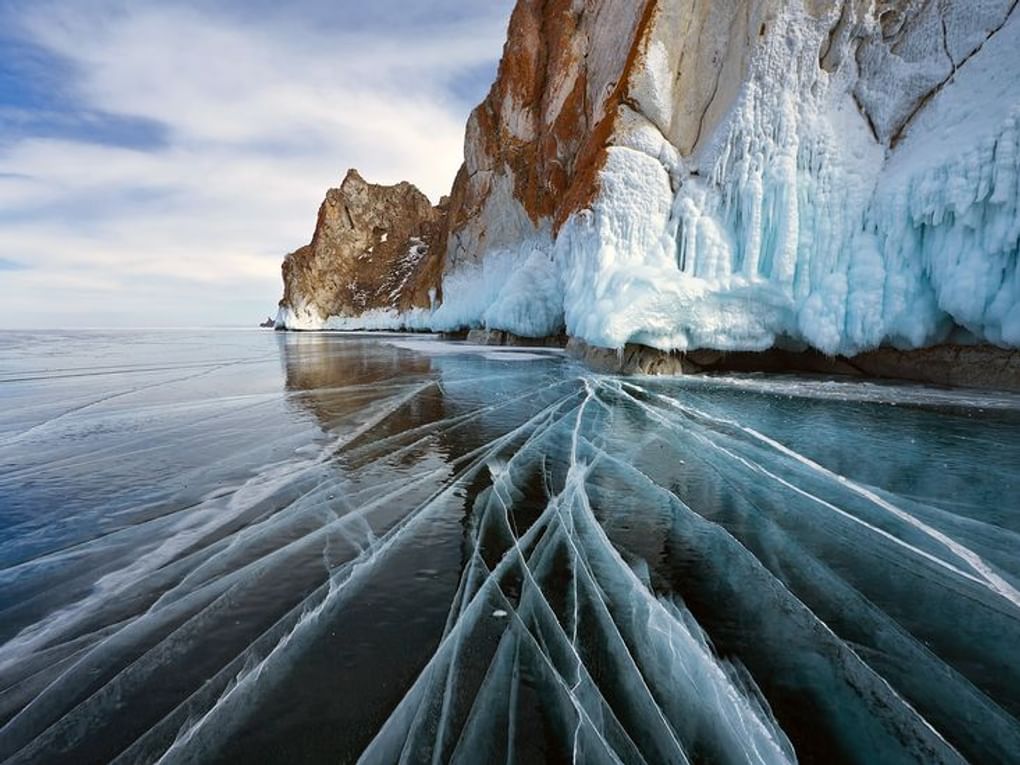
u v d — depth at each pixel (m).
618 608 2.79
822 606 2.78
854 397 8.57
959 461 5.21
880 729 1.97
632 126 13.95
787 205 10.59
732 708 2.09
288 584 3.10
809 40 10.98
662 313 11.23
